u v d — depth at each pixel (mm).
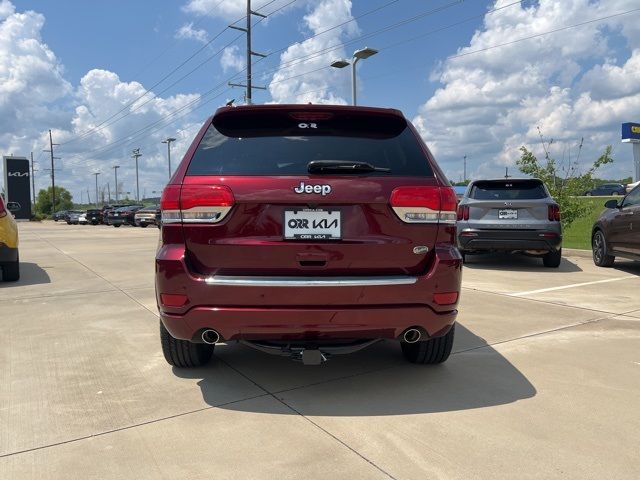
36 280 8664
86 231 29641
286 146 3346
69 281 8523
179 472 2514
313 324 3115
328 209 3156
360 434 2895
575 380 3709
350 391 3531
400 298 3154
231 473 2500
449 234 3299
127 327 5293
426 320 3232
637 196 8469
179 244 3193
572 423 3014
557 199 13602
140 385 3650
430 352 3893
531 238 8828
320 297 3076
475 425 2998
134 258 12352
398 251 3203
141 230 30406
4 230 7988
